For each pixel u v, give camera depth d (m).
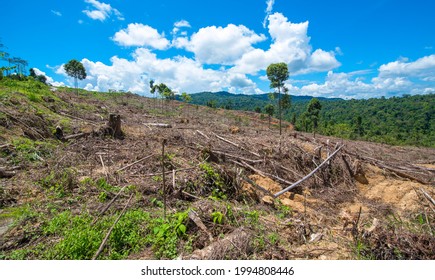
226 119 27.05
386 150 14.46
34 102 10.65
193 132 11.63
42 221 3.80
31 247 3.29
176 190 5.16
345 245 4.03
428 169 9.78
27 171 5.45
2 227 3.64
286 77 17.44
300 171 8.22
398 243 3.75
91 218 3.96
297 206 5.97
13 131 7.05
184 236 3.63
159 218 3.99
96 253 3.06
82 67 27.86
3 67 13.65
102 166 6.23
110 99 28.58
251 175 7.33
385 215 5.99
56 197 4.61
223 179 5.96
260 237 3.80
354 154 10.00
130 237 3.44
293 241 4.05
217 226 3.96
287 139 10.66
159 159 6.75
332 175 8.12
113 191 4.99
